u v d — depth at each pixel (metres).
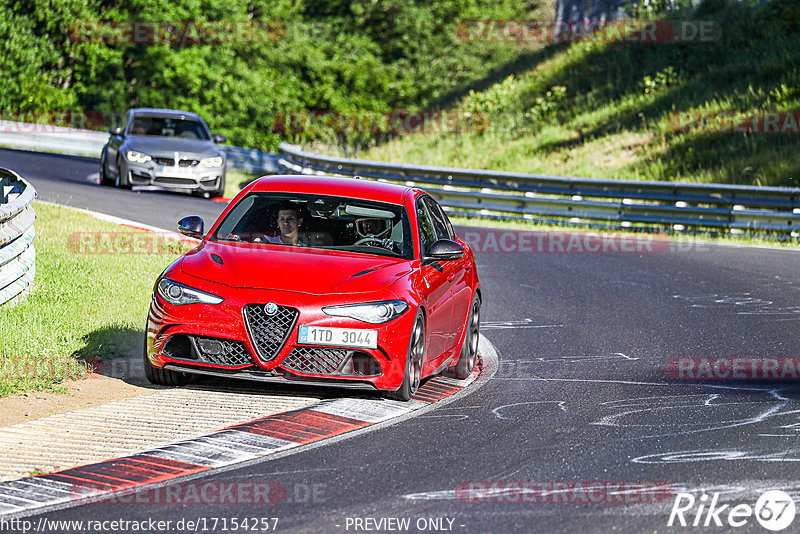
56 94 167.00
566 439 24.17
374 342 26.38
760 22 133.25
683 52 134.88
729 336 39.31
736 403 28.39
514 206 85.12
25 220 37.91
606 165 106.12
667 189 79.62
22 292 37.12
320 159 98.25
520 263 61.31
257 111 184.88
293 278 27.02
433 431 24.69
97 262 45.50
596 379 31.89
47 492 19.34
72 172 99.81
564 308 45.88
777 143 99.31
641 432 24.97
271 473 20.88
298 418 25.34
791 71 115.50
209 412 25.59
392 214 30.80
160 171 82.25
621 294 49.97
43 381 27.94
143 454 21.97
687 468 21.73
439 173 88.94
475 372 33.25
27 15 169.88
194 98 178.00
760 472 21.45
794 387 30.55
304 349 26.25
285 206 30.70
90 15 171.25
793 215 74.06
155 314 27.14
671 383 31.19
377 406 27.03
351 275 27.44
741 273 57.38
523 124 129.75
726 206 78.38
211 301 26.52
